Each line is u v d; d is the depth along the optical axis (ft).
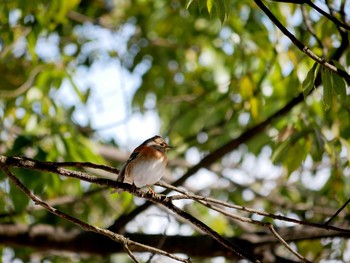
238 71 46.88
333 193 40.16
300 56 39.75
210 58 48.32
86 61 54.70
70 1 41.09
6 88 49.21
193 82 54.49
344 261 41.24
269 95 42.42
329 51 38.14
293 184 53.42
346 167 41.88
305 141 36.01
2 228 37.86
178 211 27.84
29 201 37.76
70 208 48.32
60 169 26.50
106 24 54.03
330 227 27.04
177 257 26.58
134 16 53.72
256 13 45.70
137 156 34.68
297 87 37.60
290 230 39.50
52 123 41.09
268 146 49.62
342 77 24.48
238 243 38.63
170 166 54.49
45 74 43.29
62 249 38.55
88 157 38.65
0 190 41.09
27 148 37.60
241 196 51.80
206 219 47.98
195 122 54.49
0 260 41.96
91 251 38.50
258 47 43.80
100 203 52.85
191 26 52.06
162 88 54.49
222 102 48.70
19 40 47.16
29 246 38.24
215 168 55.42
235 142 37.68
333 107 39.22
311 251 40.22
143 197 27.58
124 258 50.60
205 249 38.40
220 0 24.12
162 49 53.88
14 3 42.42
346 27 24.35
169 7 51.88
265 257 38.40
